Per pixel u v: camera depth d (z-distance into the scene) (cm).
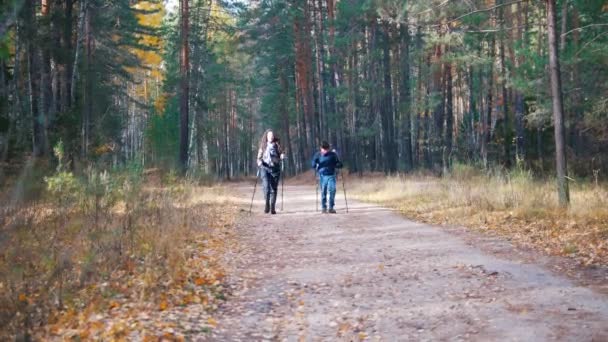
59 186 1106
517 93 2783
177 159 3164
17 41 1756
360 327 555
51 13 2192
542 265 800
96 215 933
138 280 703
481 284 700
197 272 774
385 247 988
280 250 980
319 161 1542
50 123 1684
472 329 531
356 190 2488
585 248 884
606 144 2227
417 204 1688
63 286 621
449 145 3284
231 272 800
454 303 621
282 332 545
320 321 578
